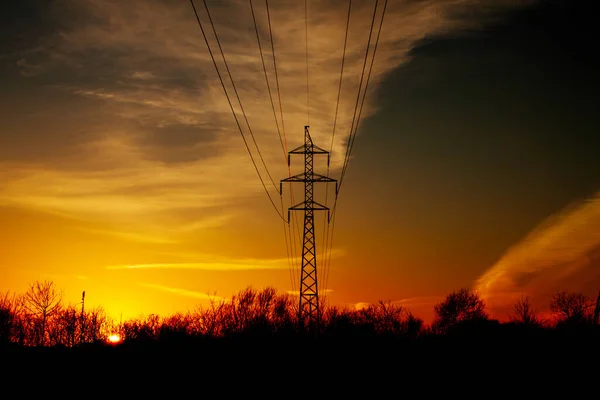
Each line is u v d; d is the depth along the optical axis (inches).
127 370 2023.9
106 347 2439.7
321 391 1619.1
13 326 2527.1
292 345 2381.9
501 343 2568.9
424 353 2475.4
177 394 1587.1
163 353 2326.5
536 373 1892.2
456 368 2062.0
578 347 2308.1
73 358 2247.8
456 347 2603.3
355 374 1948.8
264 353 2322.8
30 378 1862.7
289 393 1592.0
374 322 2824.8
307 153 2327.8
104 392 1621.6
